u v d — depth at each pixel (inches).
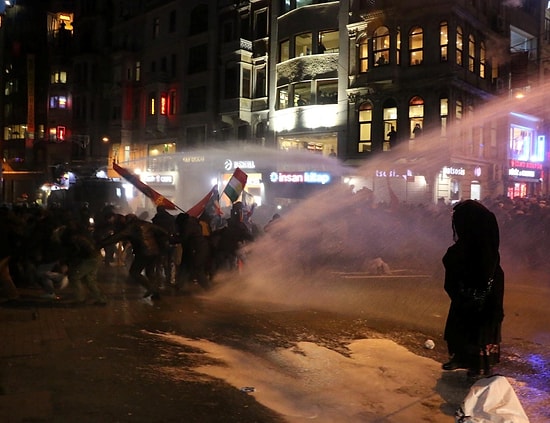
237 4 1402.6
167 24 1626.5
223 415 182.1
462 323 221.3
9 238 365.7
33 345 259.3
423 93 1051.9
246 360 247.1
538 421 185.0
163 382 212.1
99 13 1895.9
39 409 180.2
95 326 301.7
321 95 1211.2
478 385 162.6
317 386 215.3
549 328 325.4
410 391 210.5
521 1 1326.3
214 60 1466.5
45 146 2085.4
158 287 415.8
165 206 492.4
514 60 1234.6
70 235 364.2
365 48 1130.7
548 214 589.0
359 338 290.4
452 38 1025.5
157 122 1593.3
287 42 1286.9
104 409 182.9
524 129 1277.1
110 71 1871.3
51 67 2003.0
